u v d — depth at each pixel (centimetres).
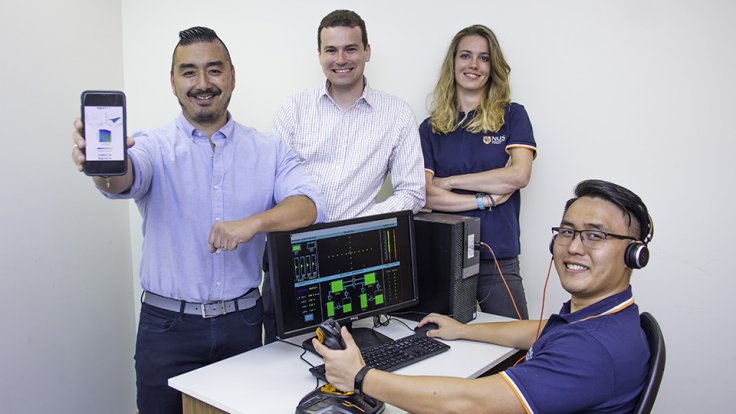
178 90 171
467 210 234
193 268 176
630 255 125
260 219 157
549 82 250
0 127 193
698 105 226
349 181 222
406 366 158
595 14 238
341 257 173
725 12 218
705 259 232
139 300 280
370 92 229
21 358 204
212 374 153
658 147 234
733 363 231
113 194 159
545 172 256
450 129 244
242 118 278
